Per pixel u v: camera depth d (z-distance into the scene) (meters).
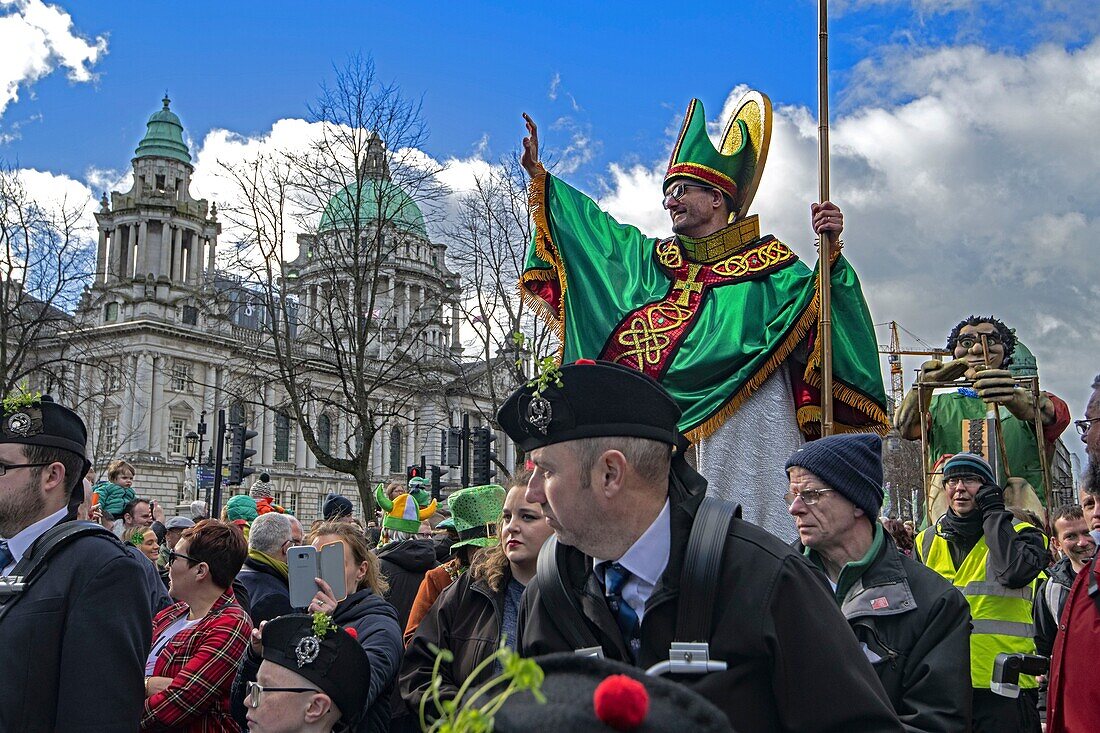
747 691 2.24
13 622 3.38
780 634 2.26
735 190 5.73
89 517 5.86
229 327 67.75
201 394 66.06
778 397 5.34
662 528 2.42
